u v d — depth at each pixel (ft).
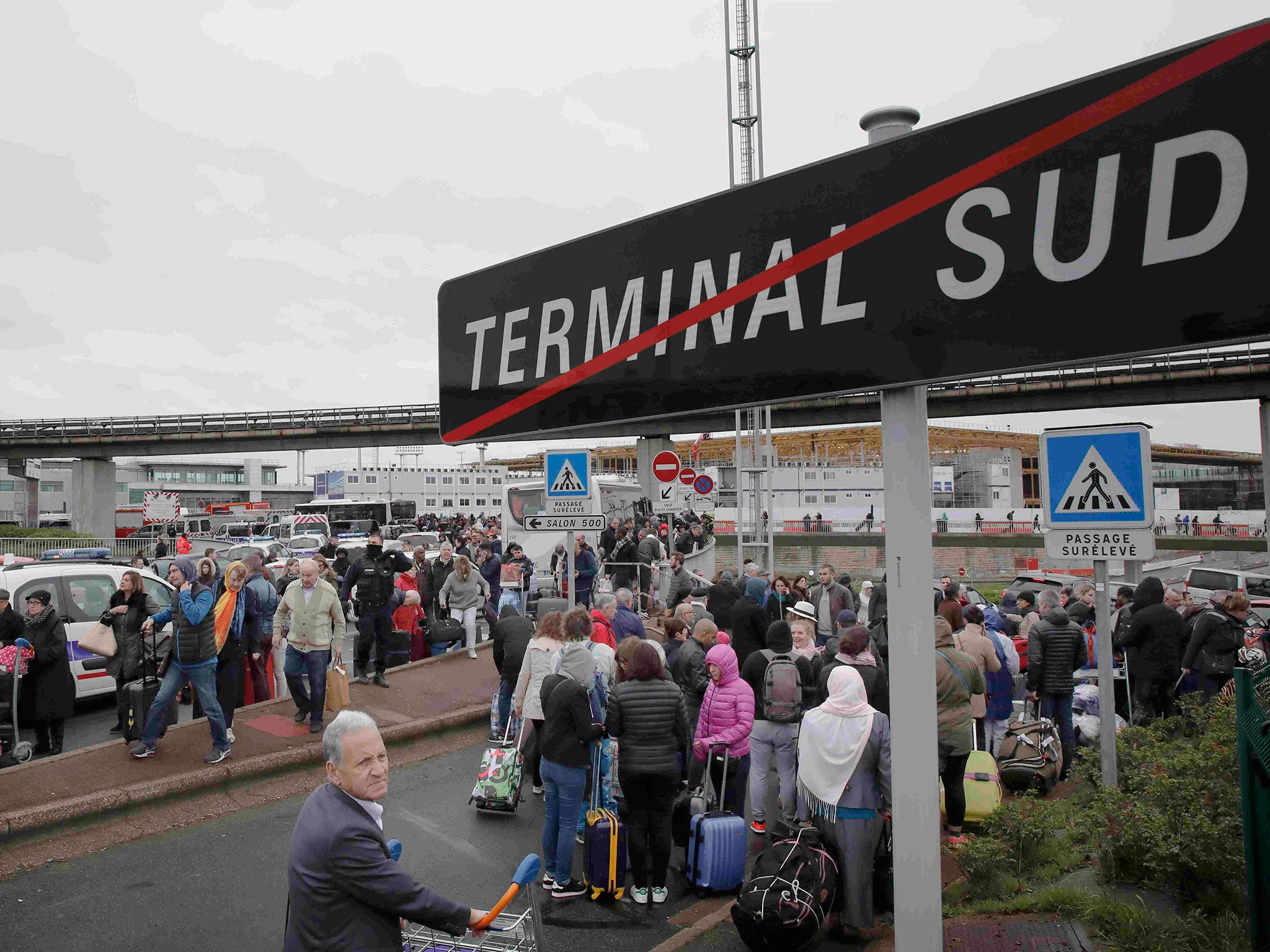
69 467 304.09
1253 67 8.24
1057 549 20.17
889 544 11.73
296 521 122.93
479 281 15.44
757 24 66.08
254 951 16.92
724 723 21.98
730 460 282.77
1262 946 13.39
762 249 11.89
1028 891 17.28
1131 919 14.73
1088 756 22.53
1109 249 9.07
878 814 17.04
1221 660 29.76
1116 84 9.07
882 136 11.50
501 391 15.01
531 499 94.63
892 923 17.31
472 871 21.02
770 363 11.77
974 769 23.22
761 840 22.80
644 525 96.78
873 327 10.87
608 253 13.58
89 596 38.19
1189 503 414.62
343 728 9.42
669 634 29.07
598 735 19.65
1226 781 17.89
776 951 15.56
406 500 198.49
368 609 38.32
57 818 22.88
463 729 33.60
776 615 44.19
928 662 11.57
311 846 9.12
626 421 13.37
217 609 28.37
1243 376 127.03
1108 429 19.65
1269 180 8.14
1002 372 9.84
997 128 9.91
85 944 17.07
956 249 10.18
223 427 174.29
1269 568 116.47
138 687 27.66
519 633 30.40
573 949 17.16
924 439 11.50
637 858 19.33
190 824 23.47
